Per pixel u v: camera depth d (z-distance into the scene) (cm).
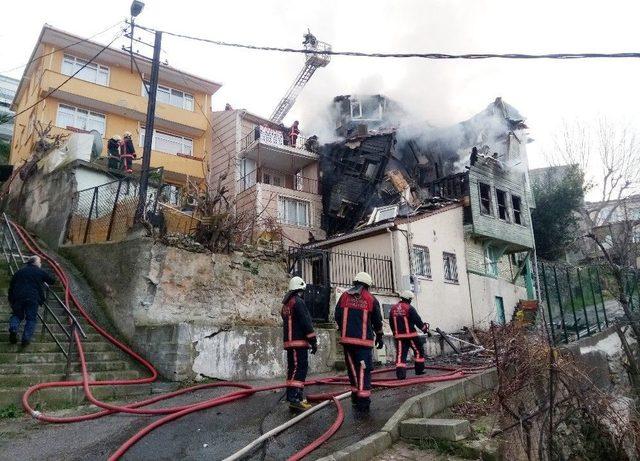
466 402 660
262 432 546
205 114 2777
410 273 1738
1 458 479
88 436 548
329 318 1297
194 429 567
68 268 1145
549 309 1276
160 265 984
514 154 2584
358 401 615
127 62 2520
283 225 2373
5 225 1322
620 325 1391
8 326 848
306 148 2745
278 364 1017
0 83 3503
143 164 1093
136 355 896
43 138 1844
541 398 680
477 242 2180
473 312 1975
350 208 2559
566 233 2759
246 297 1105
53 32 2309
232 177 2527
